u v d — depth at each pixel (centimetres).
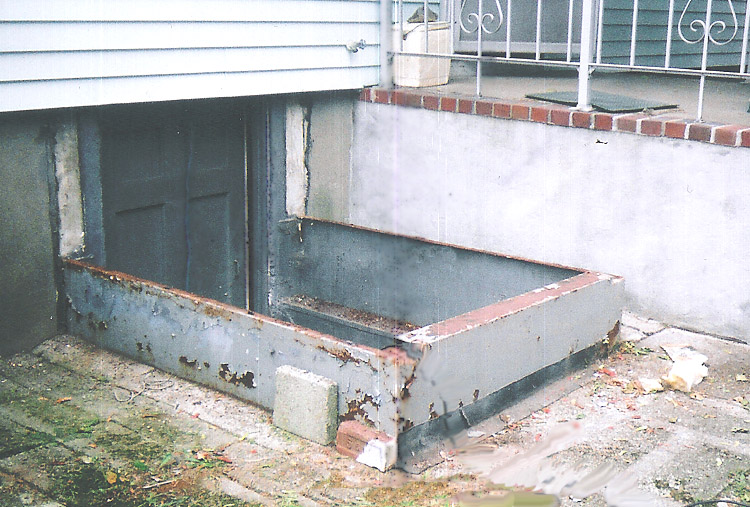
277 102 612
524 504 322
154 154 551
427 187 609
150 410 398
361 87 639
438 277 546
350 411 362
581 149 523
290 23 583
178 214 578
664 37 744
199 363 421
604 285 451
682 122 481
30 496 324
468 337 369
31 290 469
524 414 400
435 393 361
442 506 321
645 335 495
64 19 460
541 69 772
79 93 475
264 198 625
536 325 408
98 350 464
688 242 492
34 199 465
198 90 541
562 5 688
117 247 536
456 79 702
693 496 330
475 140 573
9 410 395
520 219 562
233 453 359
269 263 637
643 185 502
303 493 330
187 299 417
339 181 656
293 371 372
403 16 683
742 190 464
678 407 409
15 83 445
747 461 358
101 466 347
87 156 491
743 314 479
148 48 507
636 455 362
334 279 616
